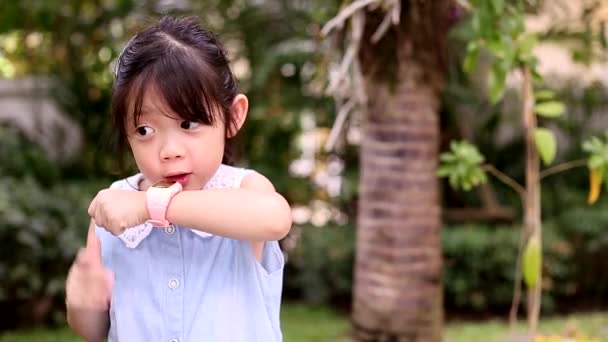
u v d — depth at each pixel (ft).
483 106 17.54
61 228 13.93
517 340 12.23
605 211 15.55
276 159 18.04
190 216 3.77
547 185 18.02
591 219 15.19
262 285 4.37
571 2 16.11
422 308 10.66
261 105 16.17
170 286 4.25
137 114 3.88
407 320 10.62
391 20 9.41
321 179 17.63
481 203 17.26
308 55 15.23
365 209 10.88
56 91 18.61
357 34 9.05
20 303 13.64
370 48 10.00
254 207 3.81
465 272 14.46
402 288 10.58
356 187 15.71
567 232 15.14
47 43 18.56
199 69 3.89
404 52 9.98
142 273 4.30
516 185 8.09
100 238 4.41
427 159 10.54
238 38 17.12
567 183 18.24
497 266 14.33
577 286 15.17
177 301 4.23
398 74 10.16
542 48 19.83
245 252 4.32
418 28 9.81
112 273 4.30
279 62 15.70
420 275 10.61
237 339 4.28
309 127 17.31
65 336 13.12
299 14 16.71
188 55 3.90
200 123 3.93
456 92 15.08
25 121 19.49
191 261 4.29
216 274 4.29
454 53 14.28
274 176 17.19
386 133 10.48
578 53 12.66
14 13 17.06
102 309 4.33
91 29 17.70
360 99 9.56
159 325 4.22
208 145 3.98
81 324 4.33
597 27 13.29
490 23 7.64
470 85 16.26
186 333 4.21
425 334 10.72
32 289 13.28
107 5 17.67
